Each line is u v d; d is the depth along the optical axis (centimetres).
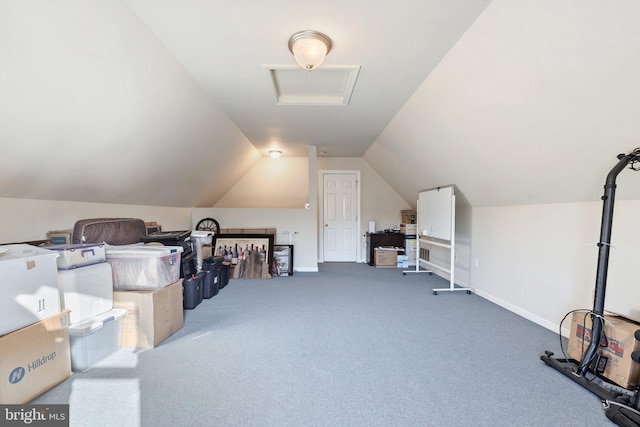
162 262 257
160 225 452
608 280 231
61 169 251
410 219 629
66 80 189
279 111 367
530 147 249
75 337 202
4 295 158
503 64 206
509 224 341
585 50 160
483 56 214
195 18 194
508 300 341
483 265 388
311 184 542
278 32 211
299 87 312
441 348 242
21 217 254
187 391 183
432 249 545
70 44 173
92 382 191
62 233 275
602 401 175
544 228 292
